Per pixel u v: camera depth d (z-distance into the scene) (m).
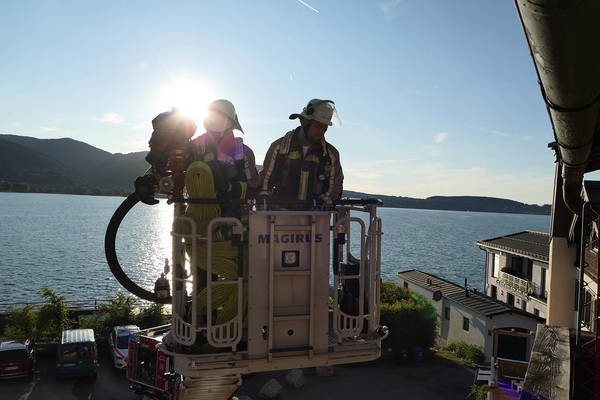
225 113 4.74
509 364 14.30
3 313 24.97
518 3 2.88
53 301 23.75
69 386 19.34
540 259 31.12
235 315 4.53
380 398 19.16
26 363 19.84
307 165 4.94
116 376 20.67
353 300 5.12
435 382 21.30
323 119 4.78
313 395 19.31
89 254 98.75
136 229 175.50
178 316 4.42
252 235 4.31
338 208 5.57
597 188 10.87
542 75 3.98
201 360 4.19
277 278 4.36
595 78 3.65
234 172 4.72
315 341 4.44
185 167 4.77
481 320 25.98
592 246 13.47
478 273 95.44
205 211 4.59
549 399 7.05
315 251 4.44
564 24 2.76
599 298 8.94
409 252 133.00
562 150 7.92
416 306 24.95
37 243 115.62
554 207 14.88
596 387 8.04
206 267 4.59
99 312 26.23
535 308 31.16
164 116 4.64
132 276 74.25
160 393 15.41
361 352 4.62
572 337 9.27
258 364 4.28
